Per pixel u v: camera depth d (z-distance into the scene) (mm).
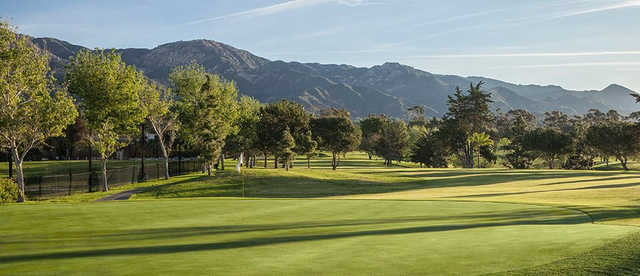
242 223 15945
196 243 11398
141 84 50062
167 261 9047
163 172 62375
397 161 132375
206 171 65250
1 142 33438
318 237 12188
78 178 53625
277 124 75625
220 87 63656
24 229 14570
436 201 24703
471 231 12711
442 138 108500
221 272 8000
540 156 106000
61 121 33562
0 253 10281
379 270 7969
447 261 8516
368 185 46062
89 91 42562
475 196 29609
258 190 41156
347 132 92312
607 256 8312
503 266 7949
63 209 19781
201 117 57156
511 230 12734
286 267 8336
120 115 43875
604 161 125875
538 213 18578
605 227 12844
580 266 7754
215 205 22109
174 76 59625
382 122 138125
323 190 41750
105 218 17234
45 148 85875
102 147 40844
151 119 51938
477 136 103375
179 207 21000
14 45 32594
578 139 109250
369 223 15609
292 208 21094
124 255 9836
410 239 11438
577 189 33688
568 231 11992
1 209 19734
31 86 33469
